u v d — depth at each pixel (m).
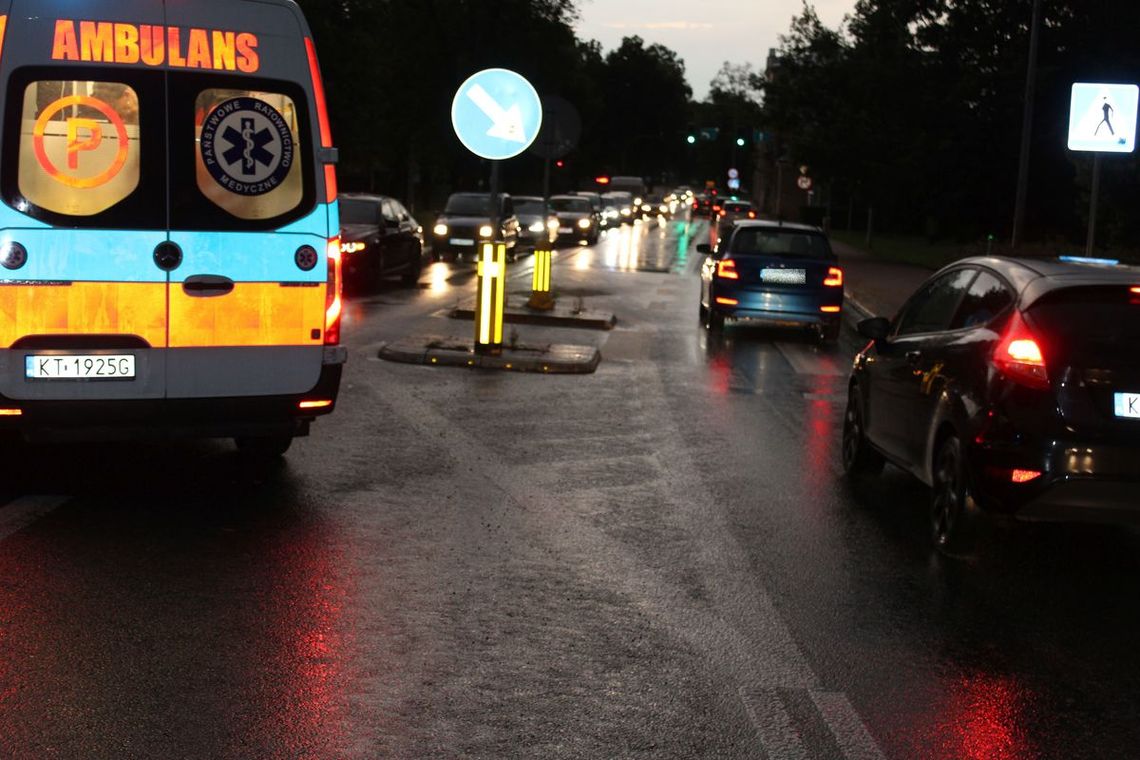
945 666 5.41
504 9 57.41
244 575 6.33
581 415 11.48
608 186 84.38
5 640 5.29
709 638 5.66
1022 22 44.72
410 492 8.26
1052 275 7.09
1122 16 42.19
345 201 25.53
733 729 4.64
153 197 7.43
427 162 58.72
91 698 4.71
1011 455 6.71
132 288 7.42
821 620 5.98
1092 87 12.91
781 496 8.61
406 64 55.91
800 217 76.25
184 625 5.56
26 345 7.29
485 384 13.05
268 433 7.82
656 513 7.97
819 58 48.06
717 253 19.81
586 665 5.25
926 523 7.99
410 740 4.44
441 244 34.41
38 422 7.36
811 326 21.44
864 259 42.50
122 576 6.24
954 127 46.31
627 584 6.44
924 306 8.66
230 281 7.60
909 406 8.09
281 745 4.36
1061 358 6.70
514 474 8.93
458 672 5.12
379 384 12.73
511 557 6.85
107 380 7.42
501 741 4.46
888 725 4.73
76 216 7.31
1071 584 6.77
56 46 7.22
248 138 7.61
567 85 63.66
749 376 14.84
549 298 20.28
